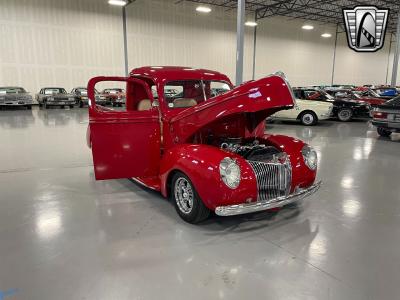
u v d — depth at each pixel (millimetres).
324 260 2295
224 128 3377
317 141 7316
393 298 1879
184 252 2391
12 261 2246
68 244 2492
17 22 15875
